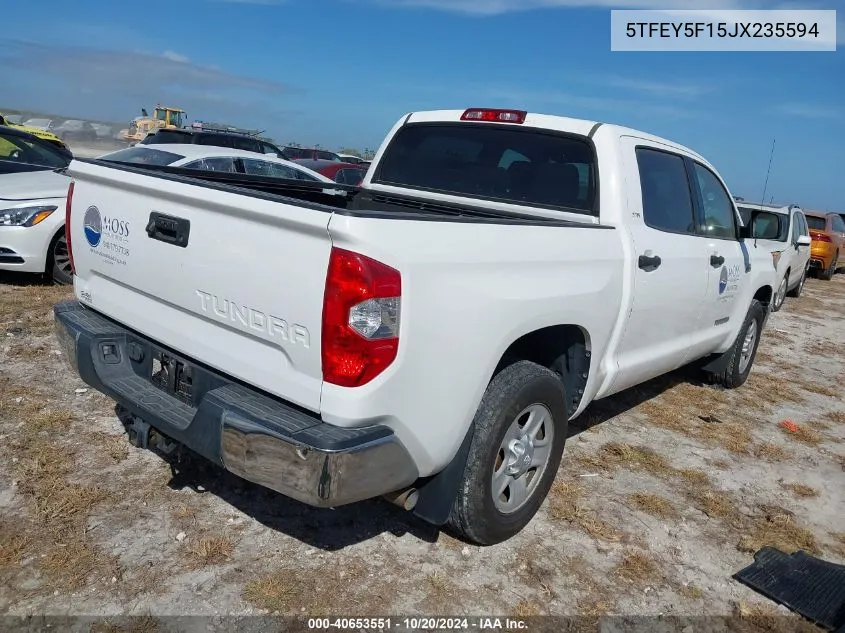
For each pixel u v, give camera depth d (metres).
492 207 4.25
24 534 3.03
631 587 3.15
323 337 2.38
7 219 6.81
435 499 2.99
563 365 3.69
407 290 2.44
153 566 2.92
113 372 3.20
